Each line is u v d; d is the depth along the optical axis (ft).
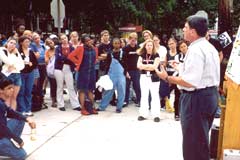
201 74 15.26
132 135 25.67
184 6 102.12
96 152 22.00
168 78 15.79
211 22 102.37
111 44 34.55
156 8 82.58
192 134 15.74
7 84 20.01
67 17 74.23
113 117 31.19
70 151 22.12
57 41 38.65
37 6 68.49
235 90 17.72
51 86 34.47
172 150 22.53
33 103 32.53
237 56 17.99
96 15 74.90
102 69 34.42
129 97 36.81
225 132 18.11
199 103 15.58
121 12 73.61
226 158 17.52
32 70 30.32
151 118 30.71
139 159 20.92
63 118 30.50
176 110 29.99
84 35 32.17
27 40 30.01
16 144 20.25
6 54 26.89
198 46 15.46
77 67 31.48
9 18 65.87
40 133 25.81
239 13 107.34
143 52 29.91
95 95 36.70
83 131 26.61
